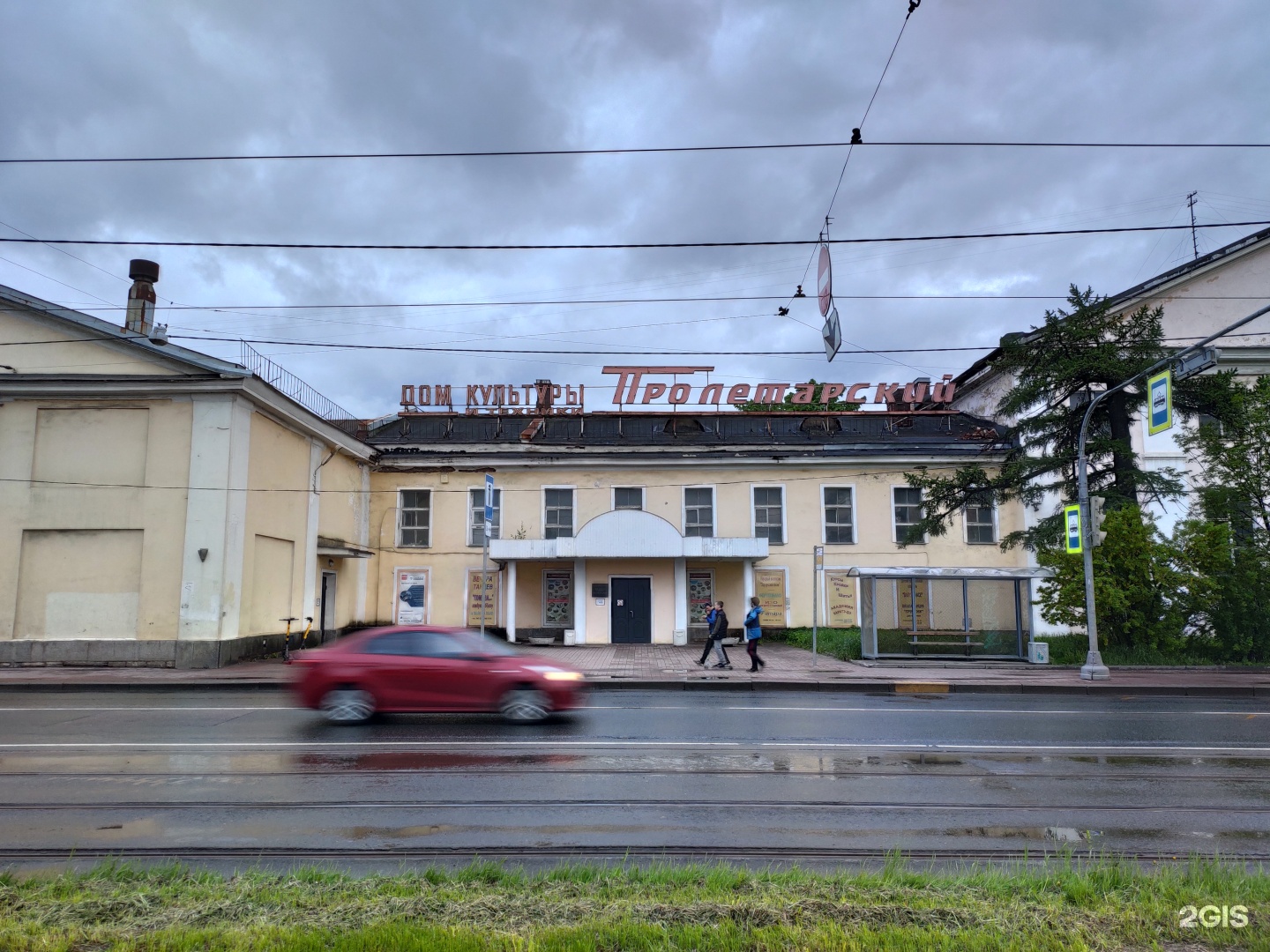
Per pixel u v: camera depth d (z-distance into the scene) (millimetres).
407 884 5203
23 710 13828
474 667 12367
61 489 21359
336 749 10227
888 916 4637
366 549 29078
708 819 7203
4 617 20906
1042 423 23359
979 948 4215
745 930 4410
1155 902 4879
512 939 4195
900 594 23781
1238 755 10297
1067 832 6918
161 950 4191
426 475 30906
